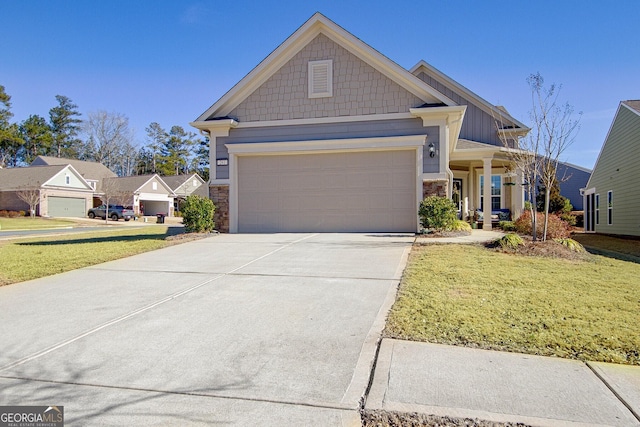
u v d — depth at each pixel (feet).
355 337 12.70
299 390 9.55
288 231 39.93
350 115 38.50
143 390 9.68
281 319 14.48
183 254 27.66
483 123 58.08
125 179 149.48
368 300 16.44
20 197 116.57
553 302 15.52
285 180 40.06
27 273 22.65
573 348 11.50
